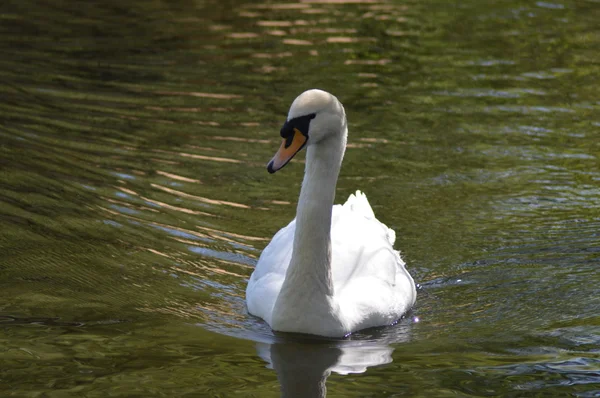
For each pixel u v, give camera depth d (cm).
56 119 1672
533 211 1380
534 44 2295
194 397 858
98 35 2233
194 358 948
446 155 1591
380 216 1345
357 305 1048
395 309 1072
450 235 1296
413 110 1812
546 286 1157
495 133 1705
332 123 973
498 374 924
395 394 876
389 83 1972
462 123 1752
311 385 895
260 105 1800
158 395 859
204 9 2534
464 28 2430
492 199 1417
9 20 2312
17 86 1841
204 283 1147
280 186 1439
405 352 985
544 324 1057
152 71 1988
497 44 2294
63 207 1323
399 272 1132
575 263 1217
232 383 891
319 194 996
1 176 1411
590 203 1411
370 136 1664
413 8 2627
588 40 2336
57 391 862
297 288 1012
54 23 2316
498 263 1219
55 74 1933
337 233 1129
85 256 1190
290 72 2017
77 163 1480
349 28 2397
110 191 1384
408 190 1441
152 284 1133
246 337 1012
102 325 1025
